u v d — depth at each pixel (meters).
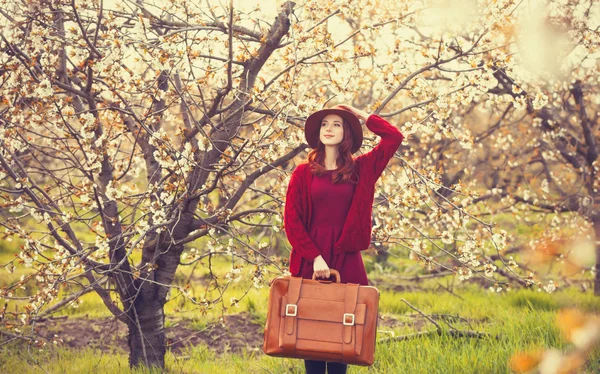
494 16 4.95
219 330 7.17
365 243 3.71
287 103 4.57
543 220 10.72
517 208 10.48
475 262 5.31
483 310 7.98
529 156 11.09
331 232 3.70
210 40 4.80
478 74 5.03
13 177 4.57
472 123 11.71
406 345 5.36
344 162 3.77
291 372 5.15
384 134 3.78
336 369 3.82
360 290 3.45
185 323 7.44
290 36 5.53
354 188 3.75
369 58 5.52
